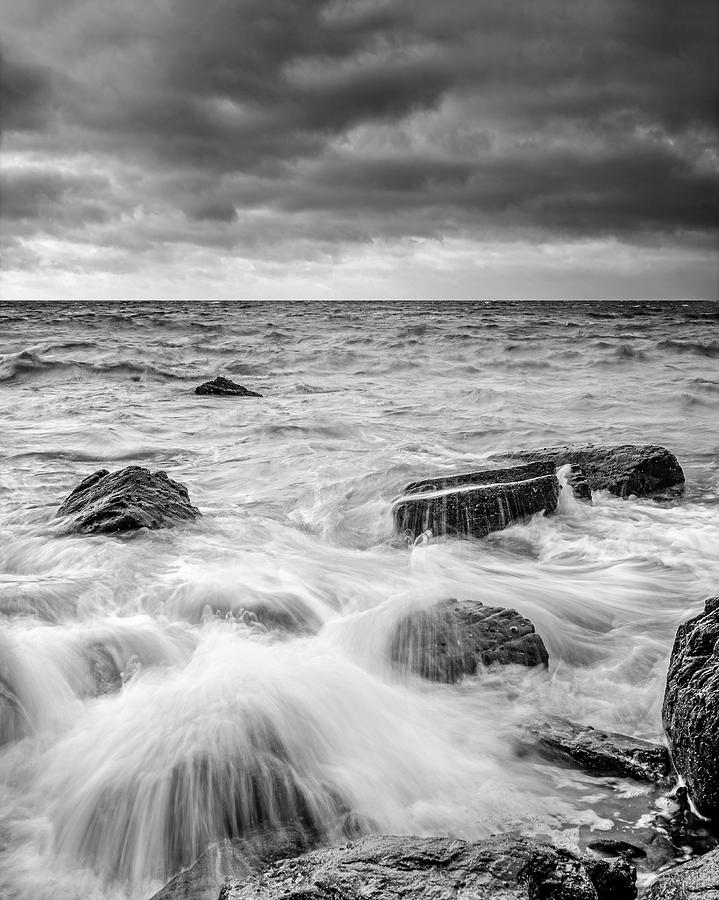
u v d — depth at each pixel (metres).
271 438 17.38
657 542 9.72
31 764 4.84
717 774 4.29
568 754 5.03
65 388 26.88
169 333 52.91
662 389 25.36
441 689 6.00
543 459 13.30
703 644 4.95
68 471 13.86
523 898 3.25
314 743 4.98
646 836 4.27
